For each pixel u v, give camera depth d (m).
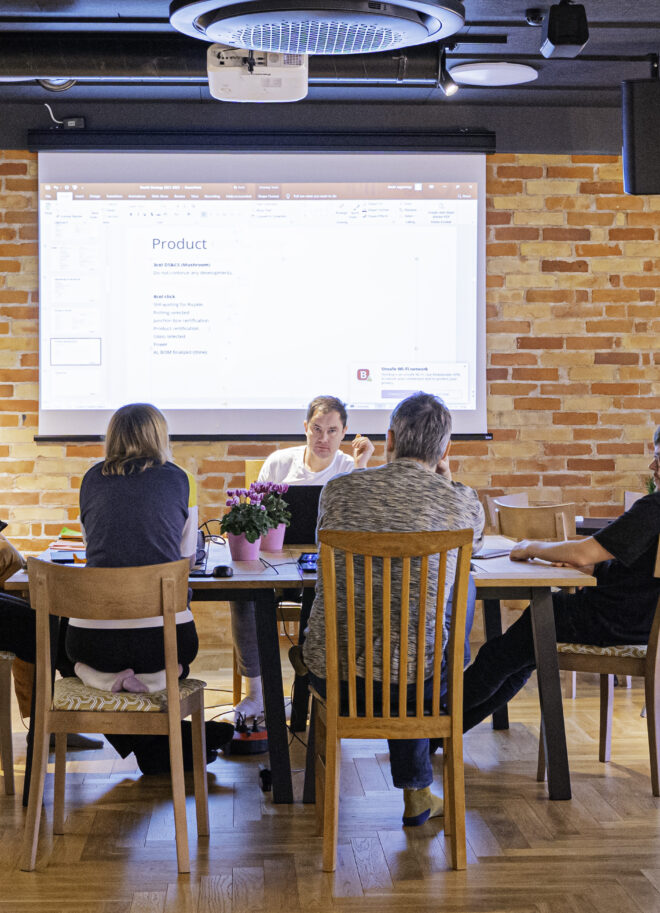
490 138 5.43
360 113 5.41
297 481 4.45
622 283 5.57
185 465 5.46
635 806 3.20
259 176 5.41
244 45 3.43
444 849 2.89
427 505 2.78
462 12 3.23
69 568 2.69
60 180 5.34
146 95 5.21
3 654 3.30
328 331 5.47
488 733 3.98
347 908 2.55
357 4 3.07
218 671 4.95
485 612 4.13
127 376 5.41
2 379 5.38
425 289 5.48
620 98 5.35
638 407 5.62
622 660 3.30
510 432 5.59
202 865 2.79
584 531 4.73
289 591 3.97
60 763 3.00
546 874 2.73
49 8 4.07
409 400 2.89
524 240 5.53
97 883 2.68
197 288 5.41
